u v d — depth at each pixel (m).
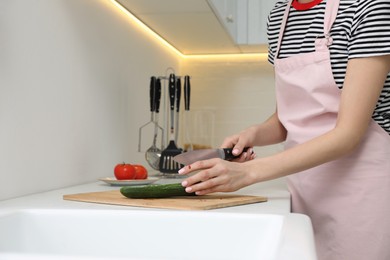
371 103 1.00
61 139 1.31
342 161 1.13
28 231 0.88
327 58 1.13
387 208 1.09
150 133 2.15
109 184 1.42
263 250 0.74
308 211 1.19
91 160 1.51
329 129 1.16
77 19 1.41
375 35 0.98
